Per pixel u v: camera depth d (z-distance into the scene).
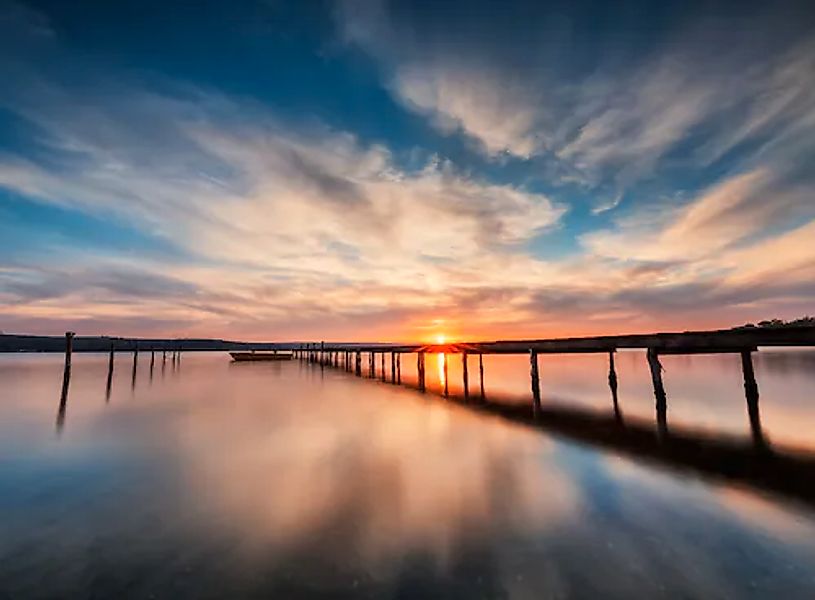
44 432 14.08
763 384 28.64
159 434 13.70
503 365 71.31
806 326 12.43
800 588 4.82
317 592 4.74
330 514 6.98
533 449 11.55
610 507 7.29
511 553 5.64
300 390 28.42
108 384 31.92
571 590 4.78
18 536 6.18
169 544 5.92
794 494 7.85
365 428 14.68
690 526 6.48
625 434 13.45
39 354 142.75
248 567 5.29
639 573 5.15
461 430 14.22
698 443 12.11
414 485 8.50
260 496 7.86
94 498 7.74
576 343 20.06
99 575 5.11
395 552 5.68
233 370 52.50
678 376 39.59
